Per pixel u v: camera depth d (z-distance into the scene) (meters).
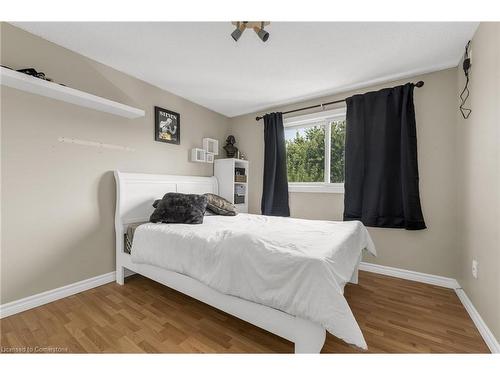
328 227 1.97
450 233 2.20
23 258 1.73
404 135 2.30
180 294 2.01
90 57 2.12
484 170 1.53
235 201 3.42
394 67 2.24
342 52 2.00
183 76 2.47
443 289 2.14
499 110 1.32
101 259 2.20
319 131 3.10
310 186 3.06
